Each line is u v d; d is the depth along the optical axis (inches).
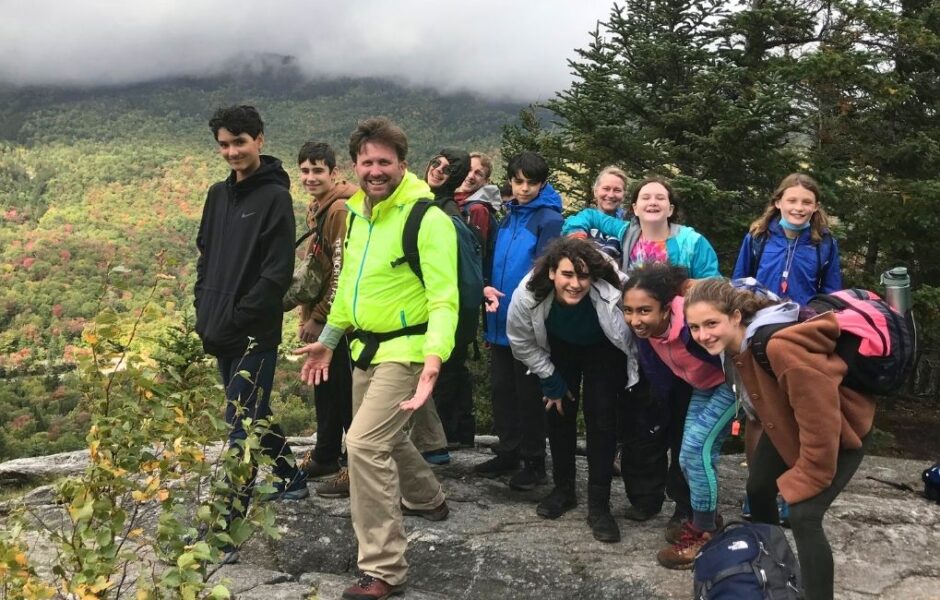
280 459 130.1
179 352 84.3
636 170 319.9
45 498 153.7
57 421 1900.8
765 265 138.9
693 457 110.3
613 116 317.7
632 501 131.5
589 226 150.6
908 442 334.3
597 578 110.7
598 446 122.7
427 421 156.1
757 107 272.7
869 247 311.4
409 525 127.1
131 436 78.0
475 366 362.3
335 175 148.3
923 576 114.5
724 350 96.4
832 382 82.9
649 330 106.6
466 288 109.1
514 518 131.2
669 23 362.0
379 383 108.1
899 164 322.0
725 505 139.1
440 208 108.8
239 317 115.3
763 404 89.4
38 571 98.5
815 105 323.3
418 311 108.8
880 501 144.3
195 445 81.1
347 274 114.2
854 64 293.0
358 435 106.7
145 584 71.6
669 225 134.0
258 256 118.3
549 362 121.3
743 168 299.4
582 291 111.6
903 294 91.0
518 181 139.2
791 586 79.7
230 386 116.3
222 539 78.0
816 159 301.6
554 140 331.6
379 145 106.1
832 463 83.5
